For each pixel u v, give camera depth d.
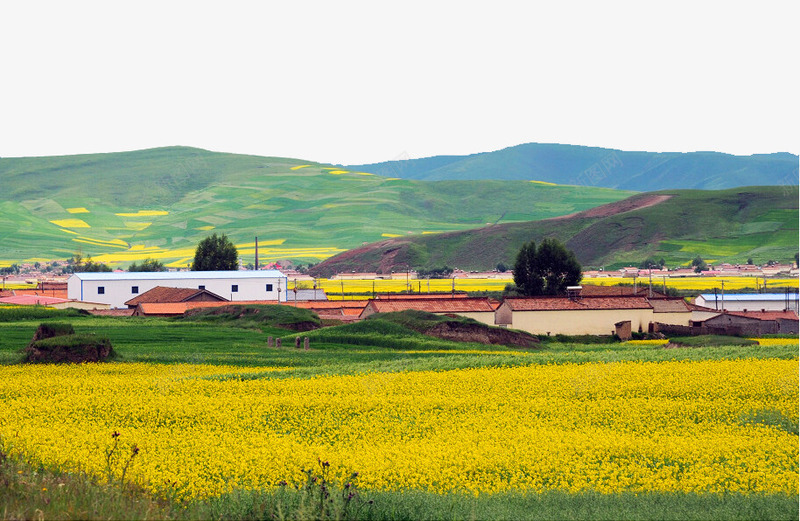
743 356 122.94
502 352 150.88
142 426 75.62
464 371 108.31
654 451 67.31
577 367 111.44
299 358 131.38
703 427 78.38
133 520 36.75
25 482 40.31
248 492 46.28
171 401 85.69
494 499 51.25
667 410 85.50
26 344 141.50
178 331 171.62
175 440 68.88
